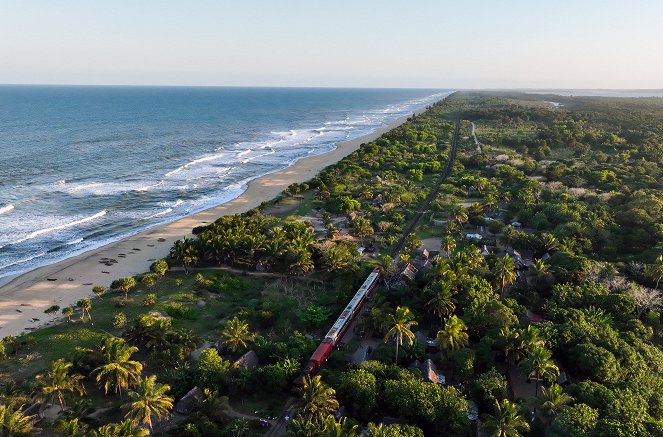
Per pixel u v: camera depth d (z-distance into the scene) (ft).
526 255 334.03
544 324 220.23
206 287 293.64
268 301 271.69
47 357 221.87
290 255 309.22
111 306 271.49
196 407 183.62
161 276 312.29
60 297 288.30
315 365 205.77
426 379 193.77
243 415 186.39
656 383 185.78
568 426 155.53
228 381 195.21
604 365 188.24
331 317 258.37
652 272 269.64
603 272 274.77
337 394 182.50
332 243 338.75
